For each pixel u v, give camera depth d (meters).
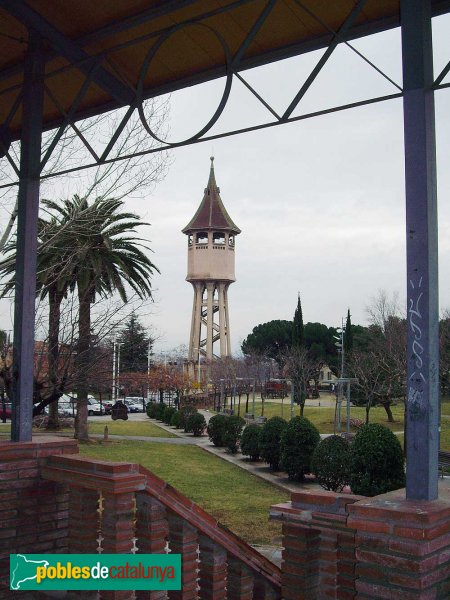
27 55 5.54
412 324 3.36
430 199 3.38
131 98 5.80
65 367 9.62
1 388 8.64
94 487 4.28
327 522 3.58
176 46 5.22
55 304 9.84
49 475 4.88
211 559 4.37
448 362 24.88
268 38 4.88
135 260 22.06
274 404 56.56
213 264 63.22
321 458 16.25
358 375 35.38
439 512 3.04
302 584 3.65
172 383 56.06
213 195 65.69
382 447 13.65
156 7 4.68
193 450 25.81
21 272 5.38
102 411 50.88
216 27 4.89
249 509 13.94
